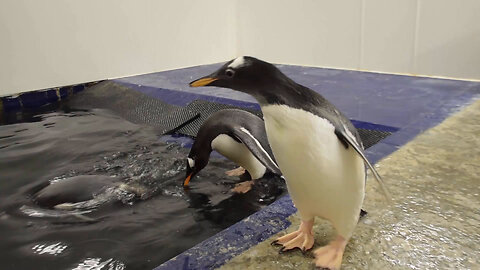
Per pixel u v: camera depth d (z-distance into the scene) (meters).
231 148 1.87
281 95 0.98
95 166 2.27
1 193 1.95
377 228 1.29
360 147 1.03
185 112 3.15
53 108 3.58
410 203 1.44
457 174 1.67
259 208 1.75
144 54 4.64
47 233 1.59
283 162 1.05
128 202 1.83
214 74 1.04
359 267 1.12
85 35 4.14
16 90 3.80
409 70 4.10
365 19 4.27
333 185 1.04
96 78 4.30
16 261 1.42
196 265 1.17
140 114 3.30
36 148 2.58
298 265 1.14
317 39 4.71
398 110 2.72
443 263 1.13
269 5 5.08
